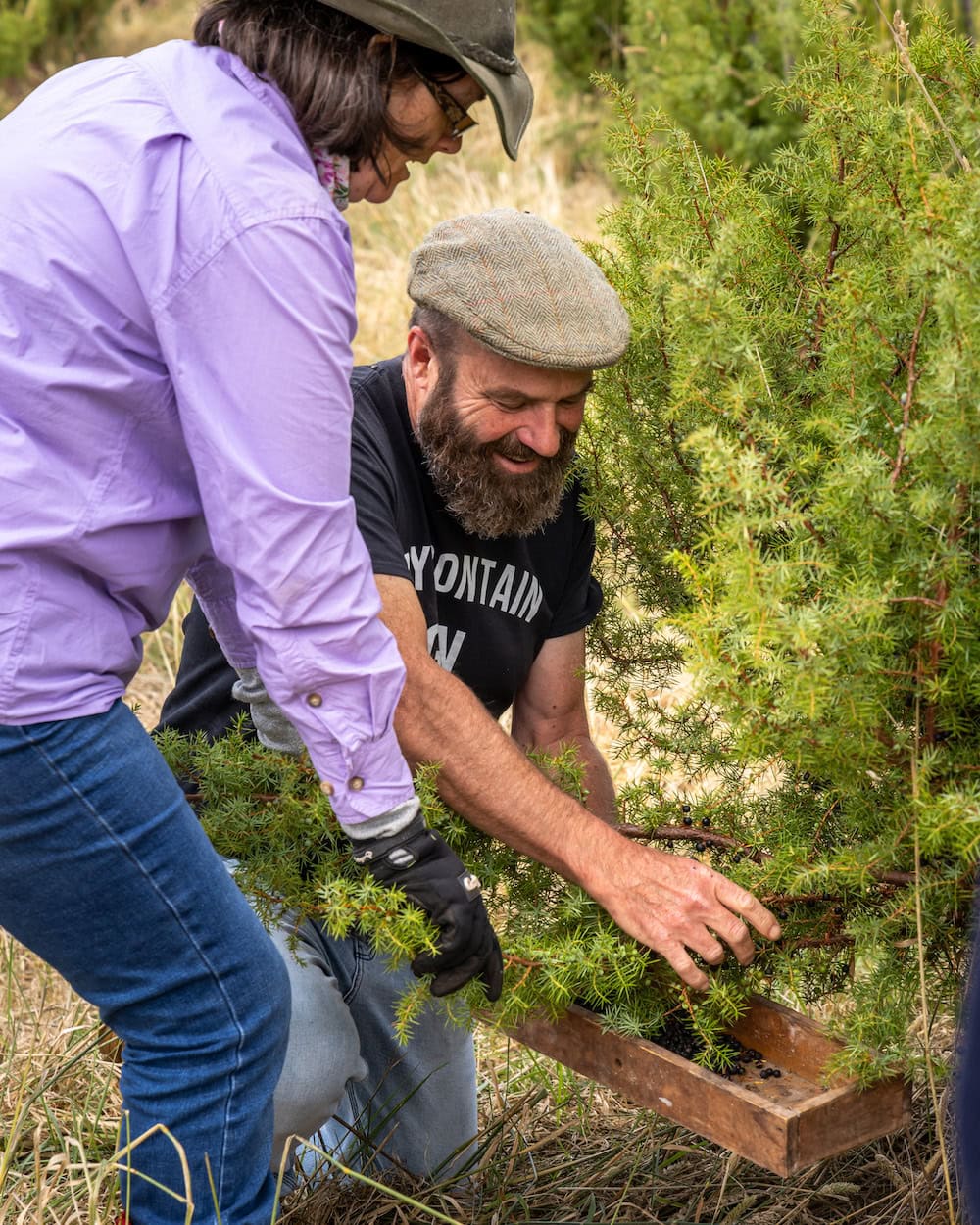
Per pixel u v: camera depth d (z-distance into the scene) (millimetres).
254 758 1927
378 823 1641
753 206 1986
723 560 1544
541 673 2285
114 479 1546
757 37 5855
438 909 1660
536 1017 1898
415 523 2051
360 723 1584
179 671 2180
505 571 2129
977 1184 1300
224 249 1463
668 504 2074
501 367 1837
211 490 1512
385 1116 2311
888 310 1696
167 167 1494
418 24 1579
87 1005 2715
